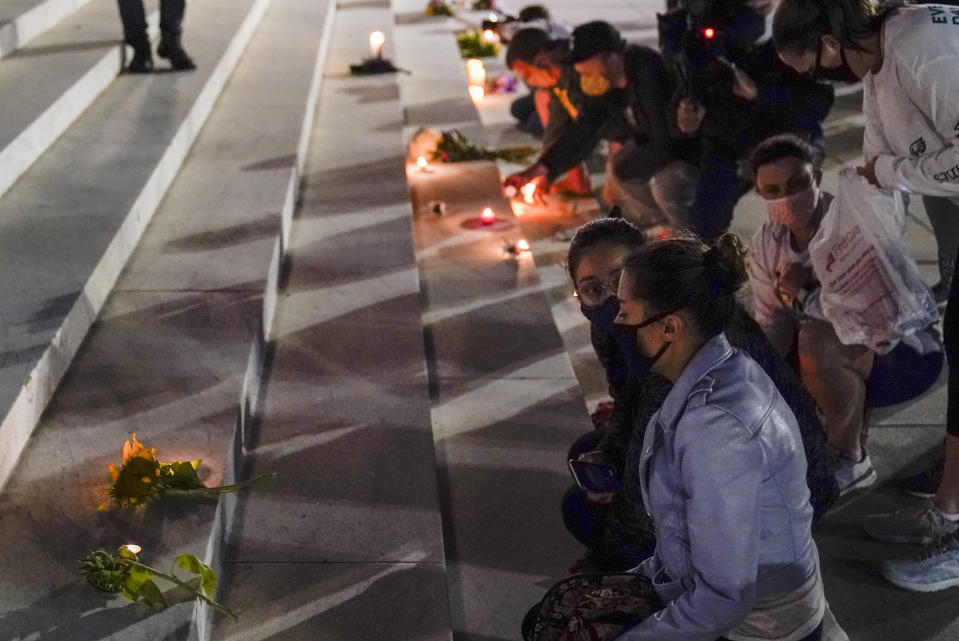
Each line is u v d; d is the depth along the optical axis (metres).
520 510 3.70
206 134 5.85
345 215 5.39
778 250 3.82
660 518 2.15
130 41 6.09
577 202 6.49
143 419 3.36
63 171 4.73
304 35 8.16
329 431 3.68
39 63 5.63
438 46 9.97
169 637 2.54
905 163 3.30
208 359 3.70
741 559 2.01
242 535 3.19
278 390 3.89
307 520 3.26
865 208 3.46
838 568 3.58
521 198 6.41
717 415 2.01
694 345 2.10
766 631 2.20
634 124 5.68
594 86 5.52
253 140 5.76
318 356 4.12
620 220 2.62
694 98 5.06
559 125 6.31
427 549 3.16
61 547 2.82
